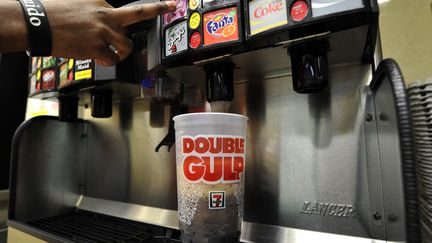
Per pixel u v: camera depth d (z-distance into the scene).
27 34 0.43
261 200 0.61
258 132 0.63
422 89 0.33
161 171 0.79
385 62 0.34
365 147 0.51
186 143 0.45
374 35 0.41
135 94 0.82
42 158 0.87
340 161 0.54
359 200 0.51
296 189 0.58
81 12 0.47
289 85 0.61
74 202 0.95
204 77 0.62
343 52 0.48
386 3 0.56
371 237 0.49
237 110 0.67
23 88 1.13
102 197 0.92
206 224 0.42
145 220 0.77
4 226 1.02
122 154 0.89
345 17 0.35
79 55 0.49
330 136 0.55
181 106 0.72
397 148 0.30
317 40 0.42
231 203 0.44
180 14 0.48
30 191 0.84
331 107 0.56
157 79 0.68
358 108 0.53
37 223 0.77
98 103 0.77
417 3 0.54
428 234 0.33
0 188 1.04
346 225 0.52
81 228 0.72
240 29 0.43
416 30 0.53
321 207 0.54
